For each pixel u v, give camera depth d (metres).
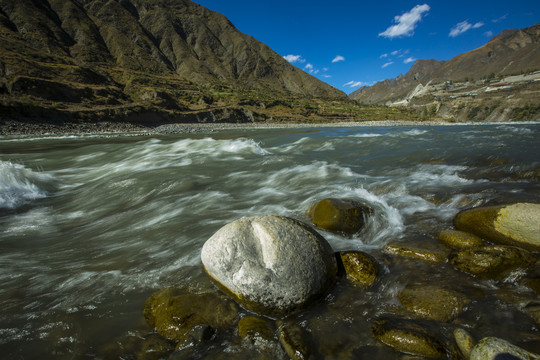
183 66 137.25
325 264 2.98
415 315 2.55
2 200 6.29
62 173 9.52
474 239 3.63
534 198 4.88
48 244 4.38
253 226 3.16
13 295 3.08
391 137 16.88
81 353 2.32
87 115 34.81
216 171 8.85
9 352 2.33
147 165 10.12
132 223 5.12
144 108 42.44
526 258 3.05
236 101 78.94
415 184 6.46
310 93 165.00
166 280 3.29
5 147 17.03
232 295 2.86
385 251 3.73
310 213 5.03
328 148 13.70
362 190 6.31
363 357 2.15
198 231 4.65
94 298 3.02
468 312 2.52
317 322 2.56
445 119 93.81
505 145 11.19
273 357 2.21
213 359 2.19
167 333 2.48
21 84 34.19
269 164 9.65
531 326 2.33
